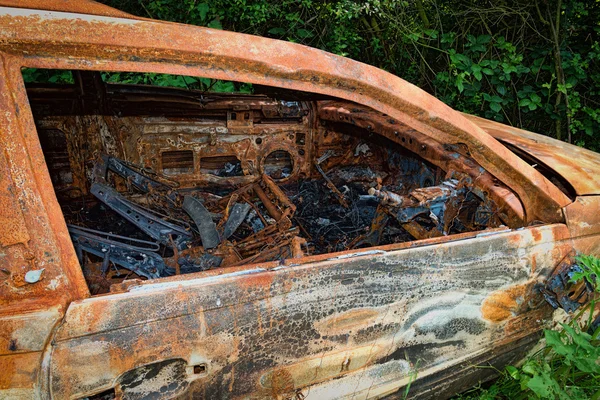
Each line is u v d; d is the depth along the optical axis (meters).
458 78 4.59
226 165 2.84
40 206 1.03
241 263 1.85
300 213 2.79
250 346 1.20
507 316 1.71
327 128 2.93
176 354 1.11
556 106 4.84
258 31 4.89
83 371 1.02
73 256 1.07
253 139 2.78
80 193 2.41
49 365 0.99
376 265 1.37
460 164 1.90
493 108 4.73
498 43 4.75
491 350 1.77
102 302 1.04
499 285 1.63
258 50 1.25
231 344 1.17
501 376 2.01
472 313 1.60
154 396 1.12
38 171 1.05
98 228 2.29
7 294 0.99
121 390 1.08
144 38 1.12
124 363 1.05
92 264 1.73
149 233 2.01
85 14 1.13
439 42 5.19
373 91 1.42
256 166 2.82
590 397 1.92
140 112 2.48
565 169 2.01
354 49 5.16
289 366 1.28
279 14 4.72
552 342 1.59
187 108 2.56
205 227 2.08
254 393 1.25
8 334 0.96
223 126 2.68
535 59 5.15
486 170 1.78
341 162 3.09
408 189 2.67
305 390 1.35
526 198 1.76
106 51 1.09
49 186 1.06
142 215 2.05
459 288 1.54
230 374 1.19
